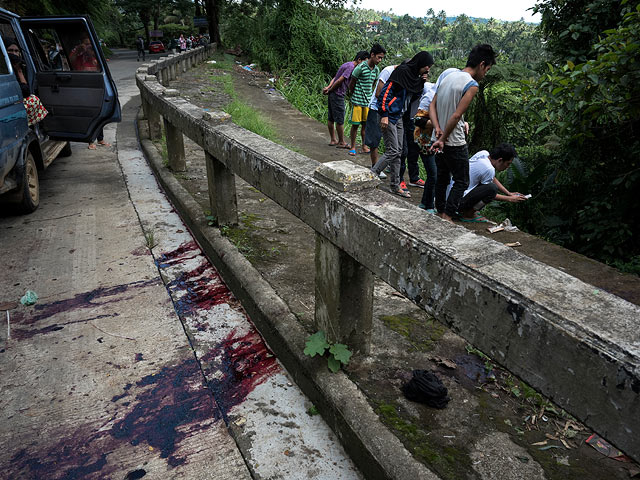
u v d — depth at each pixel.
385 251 1.69
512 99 12.52
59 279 3.48
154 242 4.11
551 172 8.05
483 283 1.28
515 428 2.00
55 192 5.45
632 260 5.39
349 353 2.21
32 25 5.45
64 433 2.11
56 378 2.46
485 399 2.17
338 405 2.05
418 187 6.20
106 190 5.53
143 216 4.71
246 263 3.33
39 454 2.00
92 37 5.39
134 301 3.20
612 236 6.27
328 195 2.03
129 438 2.09
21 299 3.18
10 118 4.32
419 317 2.90
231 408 2.26
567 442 1.94
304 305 2.89
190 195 4.77
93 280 3.47
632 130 6.40
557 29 8.64
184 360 2.61
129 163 6.77
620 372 0.94
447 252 1.43
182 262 3.78
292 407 2.27
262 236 4.01
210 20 24.95
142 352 2.68
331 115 8.00
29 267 3.66
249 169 2.86
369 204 1.88
